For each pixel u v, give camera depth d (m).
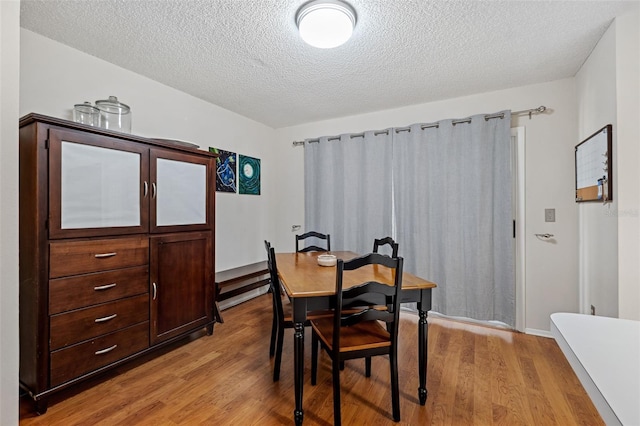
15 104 1.14
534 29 1.93
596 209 2.17
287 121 3.99
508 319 2.80
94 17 1.82
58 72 2.11
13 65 1.13
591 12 1.77
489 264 2.89
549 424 1.58
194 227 2.58
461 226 3.02
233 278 3.28
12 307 1.14
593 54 2.18
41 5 1.71
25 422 1.59
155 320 2.25
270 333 2.78
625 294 1.80
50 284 1.69
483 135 2.90
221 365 2.20
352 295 1.55
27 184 1.68
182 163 2.47
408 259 3.31
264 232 4.14
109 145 1.97
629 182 1.80
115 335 2.00
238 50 2.20
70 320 1.77
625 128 1.80
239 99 3.19
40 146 1.65
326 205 3.83
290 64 2.41
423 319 1.75
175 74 2.61
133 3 1.69
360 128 3.68
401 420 1.62
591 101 2.24
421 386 1.75
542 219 2.73
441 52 2.21
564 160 2.65
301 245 4.12
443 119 3.14
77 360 1.80
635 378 0.68
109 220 1.97
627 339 0.86
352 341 1.64
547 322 2.71
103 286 1.93
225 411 1.69
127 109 2.32
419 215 3.21
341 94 3.03
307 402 1.77
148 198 2.21
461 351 2.41
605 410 0.59
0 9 1.09
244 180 3.79
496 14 1.78
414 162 3.24
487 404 1.75
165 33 1.99
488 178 2.90
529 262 2.78
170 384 1.95
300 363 1.57
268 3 1.69
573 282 2.62
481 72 2.54
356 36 2.01
